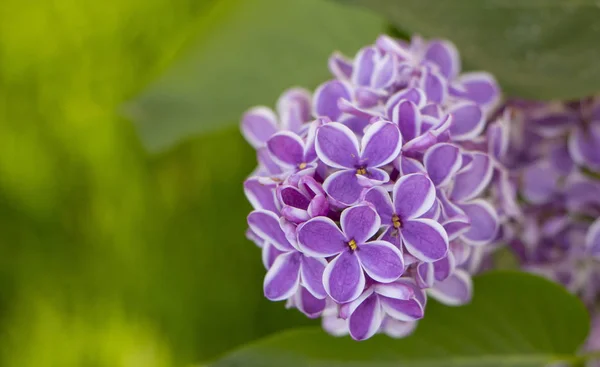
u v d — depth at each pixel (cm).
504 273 46
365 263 42
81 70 107
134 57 106
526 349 47
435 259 43
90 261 108
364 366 47
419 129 44
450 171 43
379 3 47
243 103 57
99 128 106
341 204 43
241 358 47
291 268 43
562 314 46
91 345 108
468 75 47
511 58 47
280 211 43
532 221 49
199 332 103
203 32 59
